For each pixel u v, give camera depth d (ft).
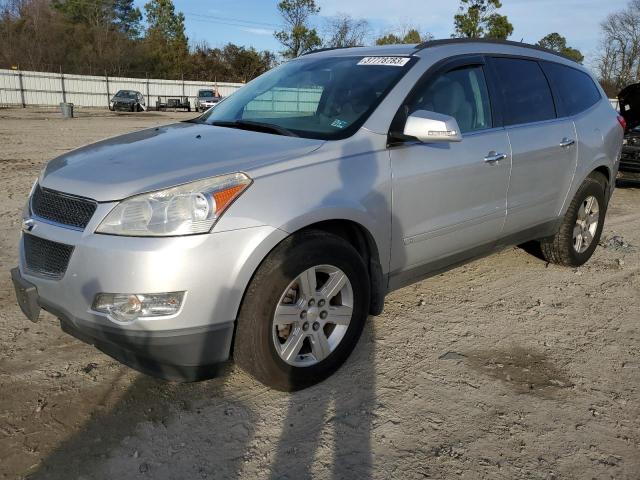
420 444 8.64
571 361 11.43
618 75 180.65
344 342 10.29
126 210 8.38
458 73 12.64
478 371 10.84
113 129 62.80
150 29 196.85
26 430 8.61
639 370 11.18
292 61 14.47
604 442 8.90
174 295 8.24
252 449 8.39
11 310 12.64
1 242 17.52
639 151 30.78
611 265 17.75
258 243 8.64
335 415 9.27
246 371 9.43
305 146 10.00
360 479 7.85
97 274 8.28
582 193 16.07
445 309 13.70
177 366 8.73
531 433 9.03
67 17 199.11
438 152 11.55
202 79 186.19
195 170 8.90
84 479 7.66
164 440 8.52
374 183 10.33
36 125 66.49
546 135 14.35
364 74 12.09
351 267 9.99
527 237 14.94
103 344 8.93
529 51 15.06
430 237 11.77
